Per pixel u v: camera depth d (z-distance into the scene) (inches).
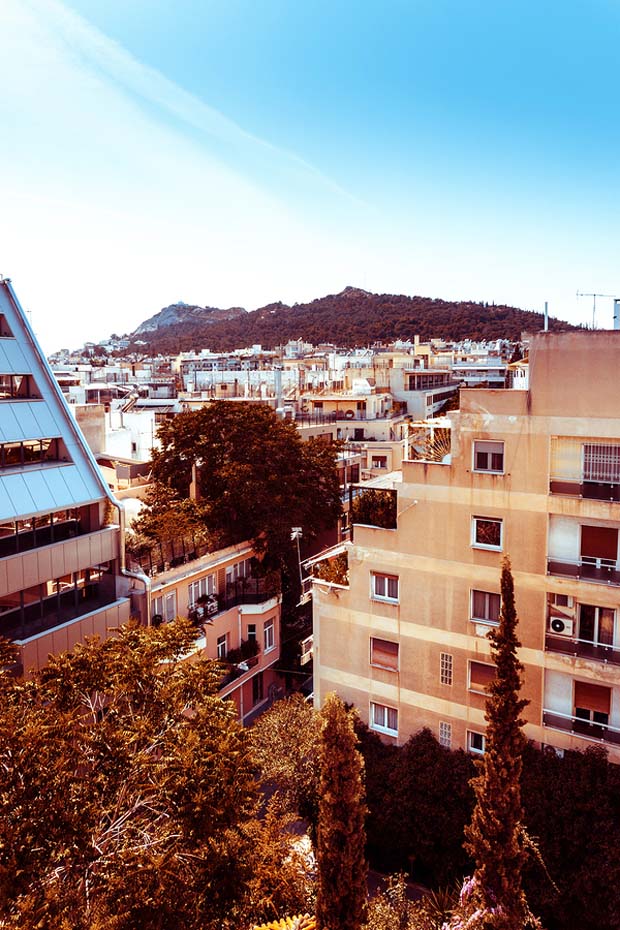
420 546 942.4
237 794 599.8
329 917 618.2
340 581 1065.5
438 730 954.1
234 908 613.0
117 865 521.7
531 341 831.1
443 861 894.4
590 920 767.7
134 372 4704.7
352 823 613.6
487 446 883.4
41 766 510.3
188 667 736.3
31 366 1091.9
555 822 790.5
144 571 1135.6
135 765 581.3
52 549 975.0
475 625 904.9
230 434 1455.5
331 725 619.2
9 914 456.8
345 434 2507.4
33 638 887.1
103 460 1658.5
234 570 1381.6
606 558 824.3
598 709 837.2
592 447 818.8
